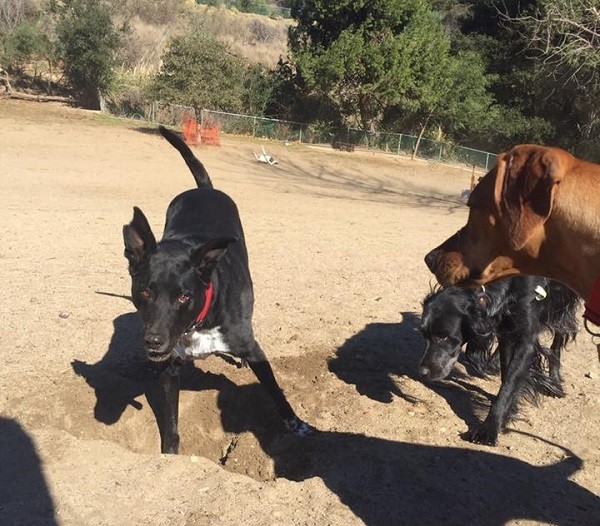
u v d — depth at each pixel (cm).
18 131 880
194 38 1034
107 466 142
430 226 495
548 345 234
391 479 146
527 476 152
